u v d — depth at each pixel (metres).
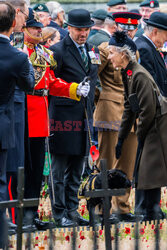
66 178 24.86
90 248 19.77
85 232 19.72
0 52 18.55
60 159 23.86
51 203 23.94
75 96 23.17
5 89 18.53
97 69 24.80
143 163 21.61
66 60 23.94
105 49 25.66
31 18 21.95
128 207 25.08
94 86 24.69
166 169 21.39
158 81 25.69
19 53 18.77
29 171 22.53
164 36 25.67
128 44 22.05
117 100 26.02
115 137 26.12
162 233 19.97
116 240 16.86
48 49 23.42
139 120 21.62
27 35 22.06
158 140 21.42
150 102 21.20
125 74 22.09
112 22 28.80
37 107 22.27
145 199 22.17
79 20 23.80
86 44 24.77
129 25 28.20
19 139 21.34
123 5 34.53
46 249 19.36
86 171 31.28
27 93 22.08
